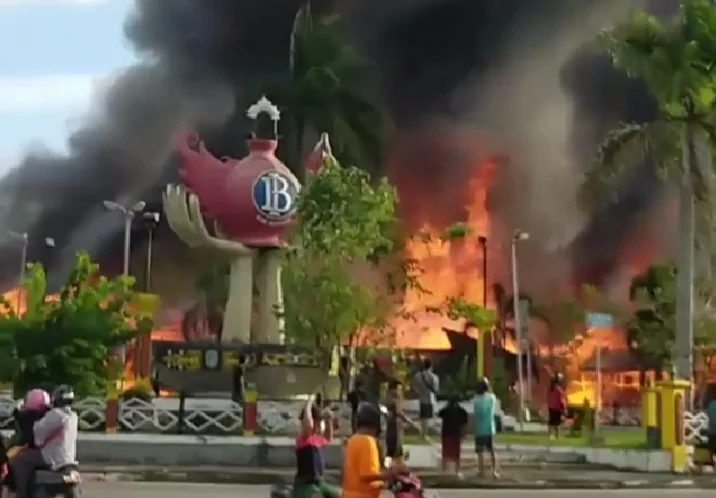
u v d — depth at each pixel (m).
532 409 48.84
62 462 10.99
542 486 21.62
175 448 24.56
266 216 30.86
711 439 24.81
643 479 22.73
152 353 36.41
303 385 29.41
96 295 27.89
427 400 27.14
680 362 30.31
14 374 26.66
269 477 22.12
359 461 9.80
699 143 30.50
